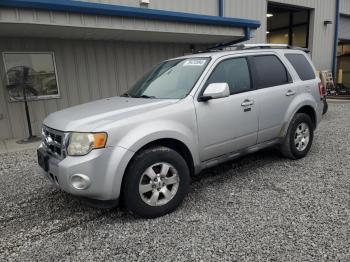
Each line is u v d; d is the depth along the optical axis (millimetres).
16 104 7895
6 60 7617
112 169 3072
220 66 4066
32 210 3748
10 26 6199
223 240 2908
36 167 5426
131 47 9586
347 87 15766
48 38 8070
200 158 3791
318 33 15883
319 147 5910
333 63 17078
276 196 3795
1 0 5469
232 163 5105
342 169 4660
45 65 8172
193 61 4195
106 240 3018
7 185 4617
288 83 4879
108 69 9211
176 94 3842
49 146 3480
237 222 3217
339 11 16656
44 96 8250
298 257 2607
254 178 4422
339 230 2969
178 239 2967
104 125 3107
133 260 2693
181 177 3523
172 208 3484
